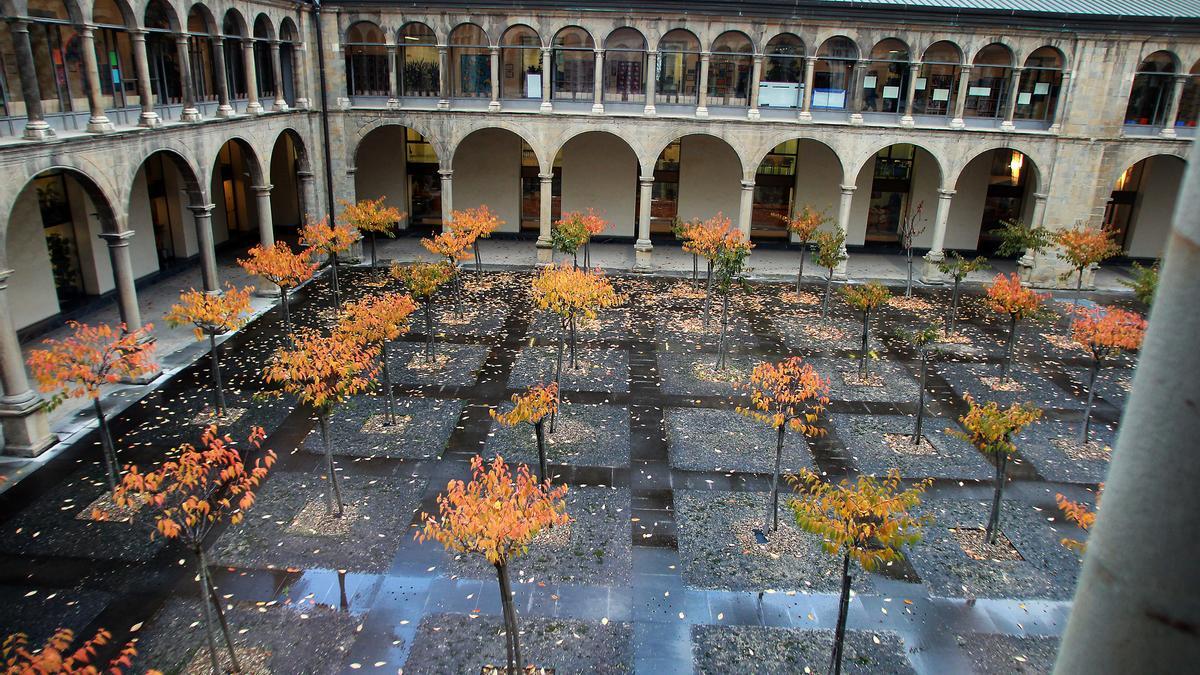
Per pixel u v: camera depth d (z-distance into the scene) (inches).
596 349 985.5
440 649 486.3
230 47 1105.4
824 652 492.7
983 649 499.8
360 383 619.5
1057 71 1282.0
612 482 679.1
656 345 1005.8
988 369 961.5
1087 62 1243.8
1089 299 1277.1
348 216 1205.7
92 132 781.9
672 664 479.5
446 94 1305.4
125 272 843.4
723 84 1305.4
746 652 490.6
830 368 948.0
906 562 581.9
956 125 1285.7
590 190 1544.0
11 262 920.9
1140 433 75.5
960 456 741.3
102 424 613.6
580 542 595.2
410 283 892.0
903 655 492.4
